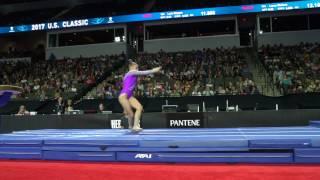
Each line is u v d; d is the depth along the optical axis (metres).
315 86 19.84
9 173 5.82
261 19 29.98
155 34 32.75
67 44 33.84
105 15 31.92
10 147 7.38
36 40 38.56
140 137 7.01
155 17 29.98
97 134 8.27
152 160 6.60
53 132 9.57
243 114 11.92
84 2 36.66
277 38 29.52
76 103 19.48
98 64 28.78
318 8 28.41
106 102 19.08
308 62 23.81
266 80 22.97
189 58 27.81
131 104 8.33
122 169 6.01
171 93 20.50
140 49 35.53
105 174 5.62
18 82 27.39
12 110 20.56
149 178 5.30
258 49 27.92
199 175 5.42
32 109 20.33
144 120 12.48
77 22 31.19
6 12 38.00
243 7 28.48
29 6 37.25
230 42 31.22
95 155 6.86
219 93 19.48
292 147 6.18
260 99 16.89
